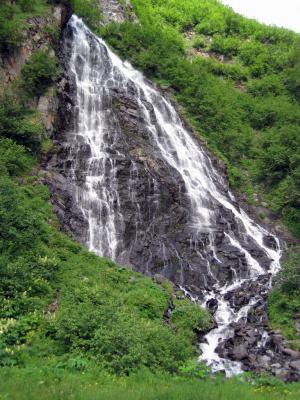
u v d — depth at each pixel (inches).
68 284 601.9
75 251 684.1
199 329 617.9
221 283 768.9
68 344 490.0
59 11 1148.5
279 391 448.5
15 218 636.1
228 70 1523.1
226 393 386.9
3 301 526.6
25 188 740.7
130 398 350.6
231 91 1413.6
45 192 757.3
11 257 593.3
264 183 1124.5
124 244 789.2
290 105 1348.4
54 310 553.9
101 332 486.6
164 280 719.1
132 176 882.8
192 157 1083.9
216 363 554.3
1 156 759.7
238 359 565.3
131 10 1638.8
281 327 634.8
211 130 1210.0
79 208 791.1
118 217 815.1
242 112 1312.7
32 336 496.1
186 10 1824.6
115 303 568.7
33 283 567.8
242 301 708.0
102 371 448.1
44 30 1047.0
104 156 897.5
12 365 436.8
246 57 1614.2
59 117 951.6
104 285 626.2
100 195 828.6
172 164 1013.2
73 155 874.8
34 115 879.1
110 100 1063.6
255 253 861.8
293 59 1576.0
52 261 614.2
